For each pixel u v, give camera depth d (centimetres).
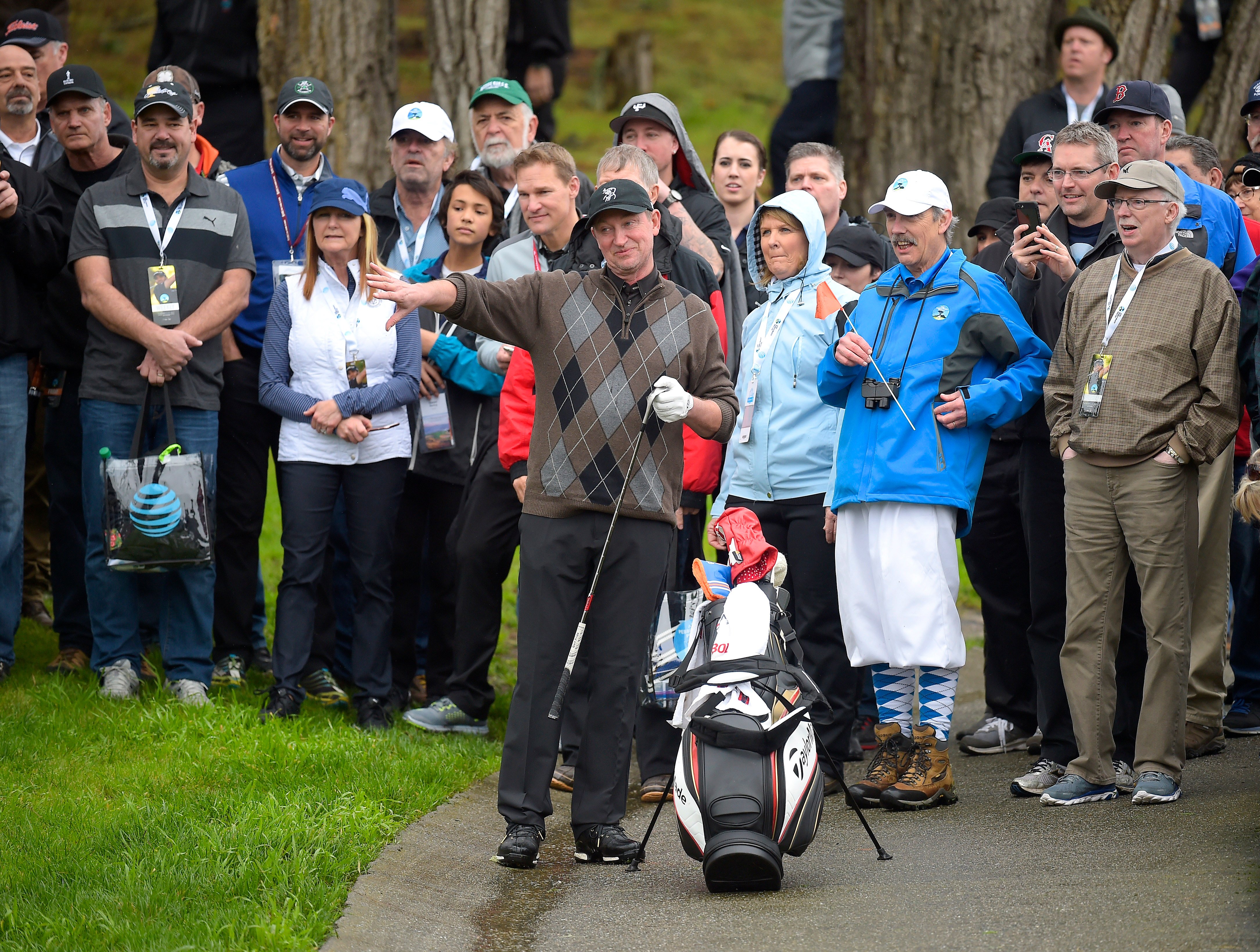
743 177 2712
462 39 3394
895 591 1908
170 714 2158
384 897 1571
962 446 1928
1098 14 3403
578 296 1753
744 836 1548
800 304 2141
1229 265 2172
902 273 2016
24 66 2520
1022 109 2988
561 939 1470
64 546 2430
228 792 1877
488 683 2394
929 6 3397
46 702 2195
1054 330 2061
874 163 3462
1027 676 2283
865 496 1923
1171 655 1789
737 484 2166
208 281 2300
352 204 2303
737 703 1612
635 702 1770
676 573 2153
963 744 2333
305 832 1688
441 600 2500
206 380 2305
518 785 1744
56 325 2372
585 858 1772
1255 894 1355
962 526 1958
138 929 1398
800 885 1605
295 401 2317
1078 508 1862
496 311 1723
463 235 2423
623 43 7244
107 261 2277
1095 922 1347
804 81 3909
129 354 2269
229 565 2488
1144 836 1634
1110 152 2044
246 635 2516
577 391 1731
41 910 1473
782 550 2147
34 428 2675
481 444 2342
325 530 2356
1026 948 1298
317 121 2498
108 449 2227
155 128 2262
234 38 3391
